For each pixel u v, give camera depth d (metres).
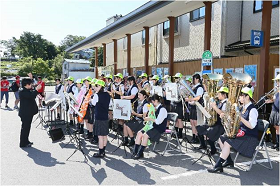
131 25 11.82
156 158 5.04
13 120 9.30
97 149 5.68
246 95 4.07
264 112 6.41
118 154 5.30
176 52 15.14
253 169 4.41
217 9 12.06
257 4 11.24
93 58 52.31
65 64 41.47
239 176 4.09
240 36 12.20
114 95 7.41
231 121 4.11
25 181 3.86
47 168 4.42
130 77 6.83
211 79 4.85
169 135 5.49
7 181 3.86
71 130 7.54
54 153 5.33
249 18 11.66
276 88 5.70
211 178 4.00
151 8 8.83
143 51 18.58
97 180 3.90
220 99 4.74
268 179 3.96
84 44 18.41
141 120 5.79
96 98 4.95
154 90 7.15
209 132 4.88
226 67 9.02
